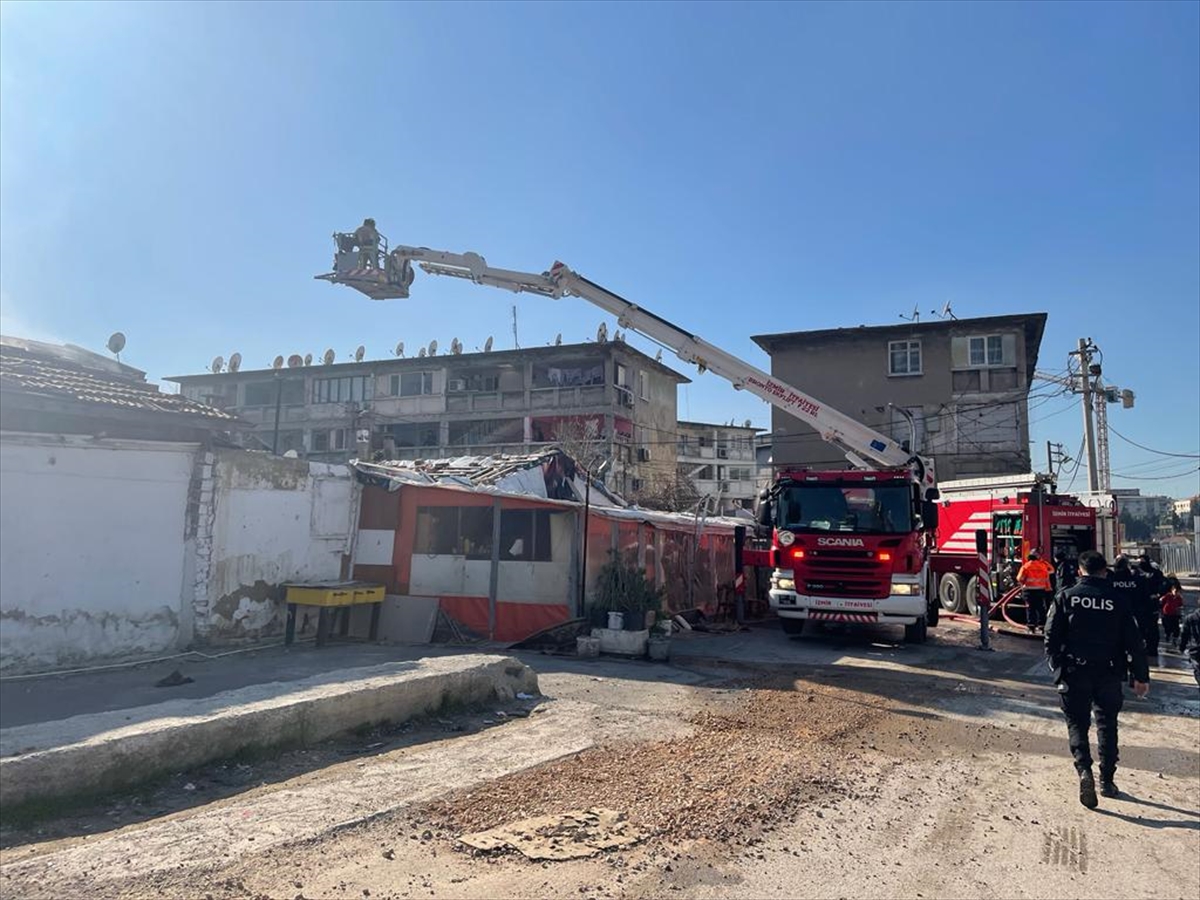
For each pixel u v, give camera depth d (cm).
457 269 1712
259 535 1261
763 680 1123
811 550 1471
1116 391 3394
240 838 484
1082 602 654
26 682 898
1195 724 922
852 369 3716
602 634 1298
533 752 703
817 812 586
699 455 7512
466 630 1419
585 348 4550
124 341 1454
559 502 1389
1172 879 486
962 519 2131
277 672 974
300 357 5397
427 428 4988
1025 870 494
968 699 1024
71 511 1006
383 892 425
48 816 520
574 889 441
